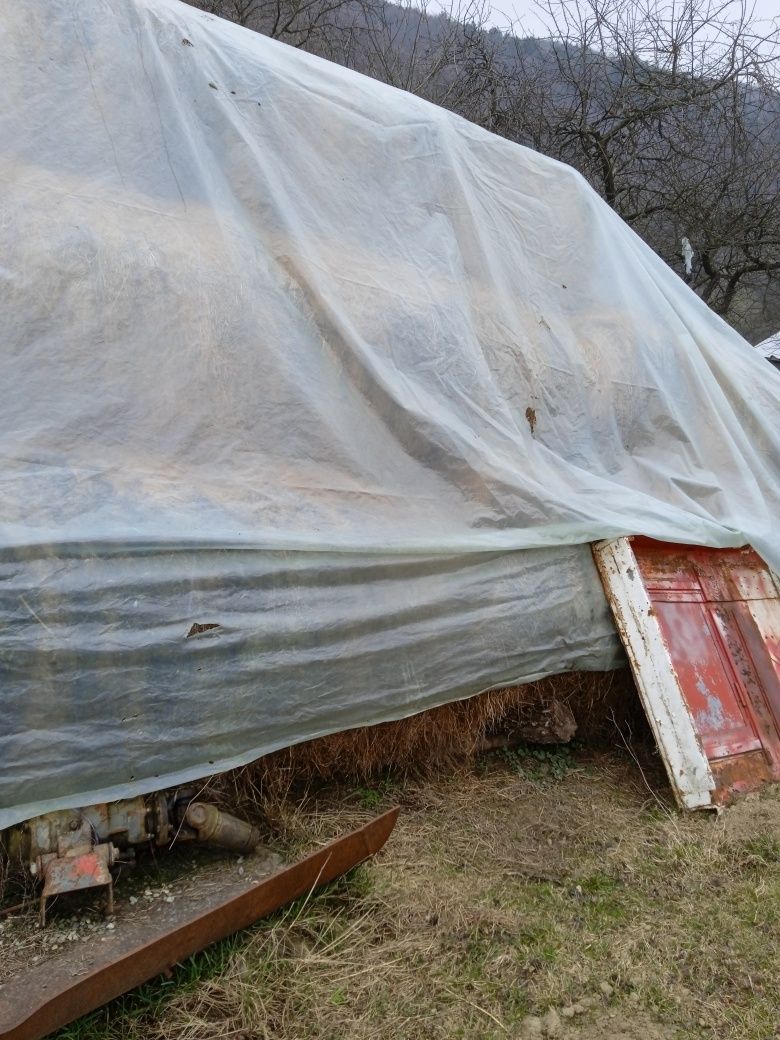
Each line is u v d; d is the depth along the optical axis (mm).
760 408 4816
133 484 2561
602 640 3486
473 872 2664
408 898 2459
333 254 3398
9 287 2547
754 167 9570
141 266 2795
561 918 2463
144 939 2152
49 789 2227
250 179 3209
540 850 2844
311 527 2826
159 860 2562
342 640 2764
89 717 2277
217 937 2125
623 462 4121
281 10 8297
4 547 2227
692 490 4133
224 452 2799
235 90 3393
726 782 3242
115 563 2377
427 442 3268
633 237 5066
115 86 3012
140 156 2967
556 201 4566
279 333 3049
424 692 2975
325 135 3621
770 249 10109
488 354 3793
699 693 3430
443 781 3258
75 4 3051
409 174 3879
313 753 2934
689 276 8898
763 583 4137
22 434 2447
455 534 3168
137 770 2355
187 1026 1911
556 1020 2049
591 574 3521
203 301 2887
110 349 2678
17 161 2713
